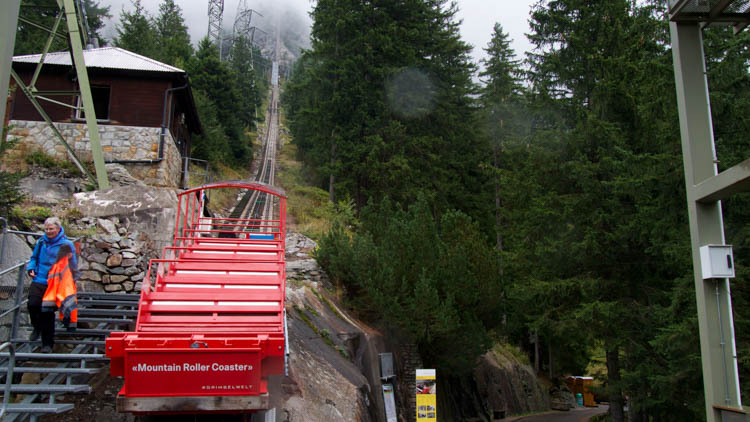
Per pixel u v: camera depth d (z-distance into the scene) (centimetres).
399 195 3206
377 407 1388
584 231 1848
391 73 3306
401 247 1733
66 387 680
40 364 815
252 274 945
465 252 1972
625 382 1681
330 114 3309
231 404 632
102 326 938
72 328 870
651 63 1491
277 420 844
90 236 1129
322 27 3412
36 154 1945
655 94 1526
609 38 1969
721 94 1322
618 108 1888
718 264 761
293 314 1349
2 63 658
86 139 2056
